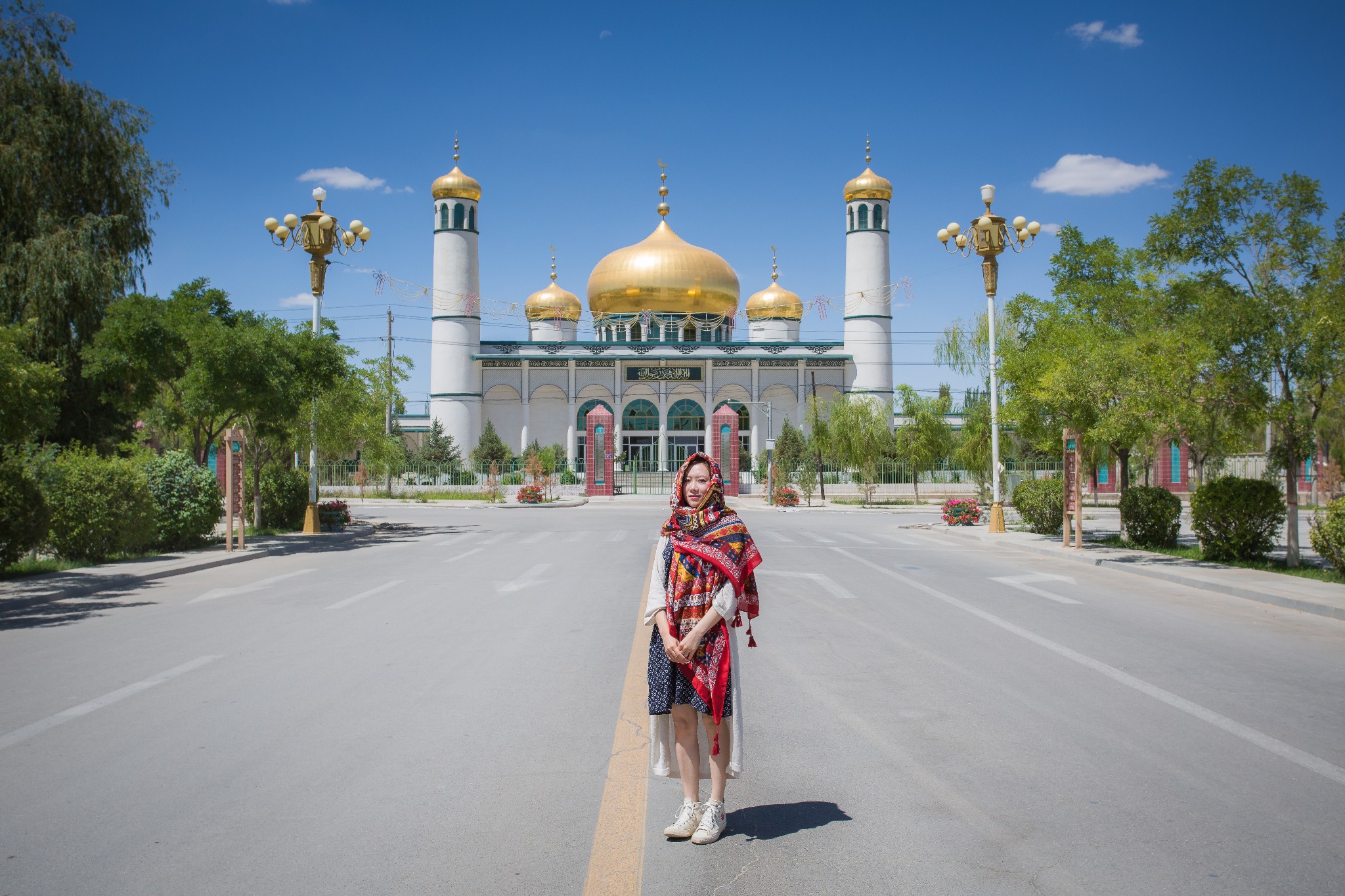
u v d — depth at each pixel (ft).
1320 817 14.20
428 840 13.42
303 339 69.56
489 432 196.85
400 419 230.48
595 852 13.01
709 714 13.61
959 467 151.74
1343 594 36.86
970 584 42.39
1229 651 27.02
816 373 207.00
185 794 15.25
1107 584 43.24
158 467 58.34
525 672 24.04
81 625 31.99
